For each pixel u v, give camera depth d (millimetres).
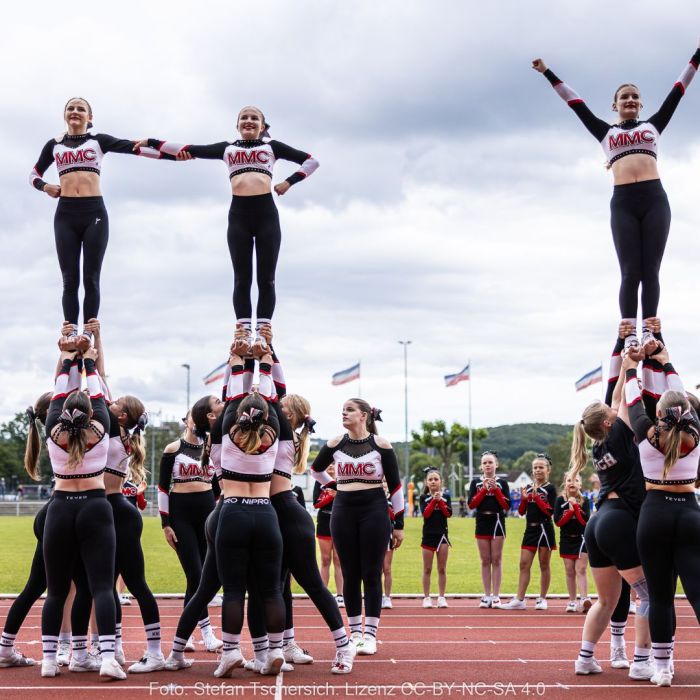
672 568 7402
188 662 8297
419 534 31859
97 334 8352
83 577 8117
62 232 8266
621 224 7977
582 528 12906
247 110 8266
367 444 9086
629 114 8156
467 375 49812
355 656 9047
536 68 8453
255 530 7520
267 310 8070
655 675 7508
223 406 8164
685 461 7250
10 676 7848
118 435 8398
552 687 7441
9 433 97938
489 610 13156
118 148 8398
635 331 7891
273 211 8180
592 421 7855
